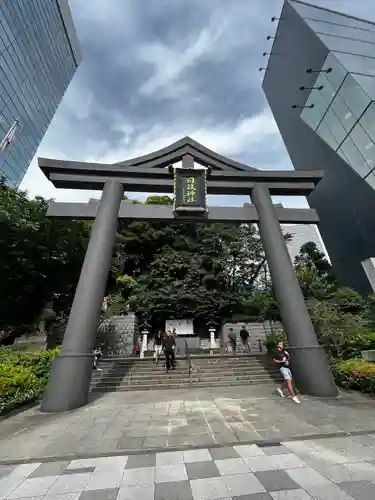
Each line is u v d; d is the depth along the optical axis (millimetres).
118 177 12031
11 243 15820
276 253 10836
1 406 6602
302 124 20781
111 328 18875
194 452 4156
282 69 22953
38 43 39625
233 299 22859
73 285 20156
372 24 20406
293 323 9461
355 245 17672
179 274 24125
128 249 26578
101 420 6223
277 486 3062
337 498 2805
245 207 12328
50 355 10258
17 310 18219
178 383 10562
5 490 3209
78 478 3459
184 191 11820
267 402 7383
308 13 19719
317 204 21172
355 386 8672
